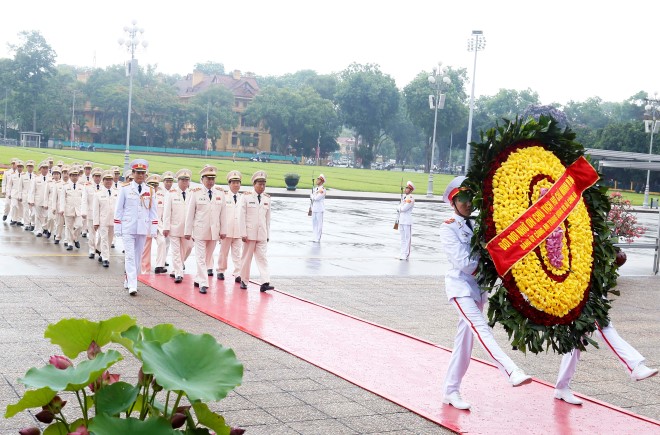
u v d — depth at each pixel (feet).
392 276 53.78
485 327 22.80
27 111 368.07
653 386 28.55
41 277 43.34
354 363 28.58
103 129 373.61
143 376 11.68
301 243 72.02
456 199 23.63
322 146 416.67
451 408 23.66
